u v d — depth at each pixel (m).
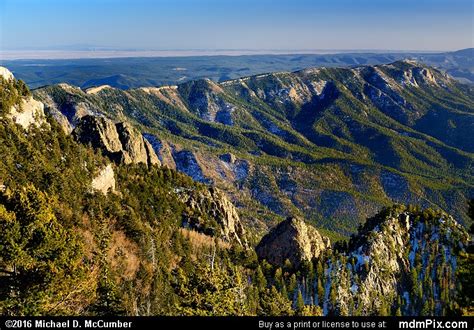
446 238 171.62
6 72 126.81
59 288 51.06
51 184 96.31
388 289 145.50
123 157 193.38
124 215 114.75
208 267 75.00
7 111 109.75
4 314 48.34
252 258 142.25
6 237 49.66
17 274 50.19
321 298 129.00
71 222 85.62
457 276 39.25
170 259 114.38
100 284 61.81
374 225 179.38
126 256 94.62
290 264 144.00
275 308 78.62
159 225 137.75
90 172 126.69
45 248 51.75
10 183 82.94
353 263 146.62
